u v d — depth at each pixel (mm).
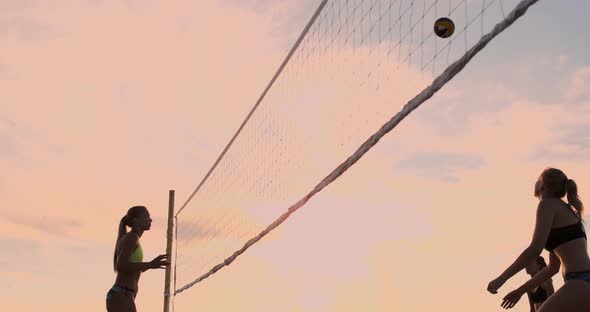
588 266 3998
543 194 4184
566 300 3943
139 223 6422
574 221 4047
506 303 4340
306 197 7254
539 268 6609
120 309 6258
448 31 4883
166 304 12133
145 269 6258
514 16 4109
